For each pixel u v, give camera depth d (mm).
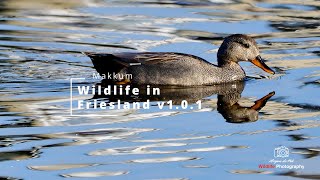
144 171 11430
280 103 15305
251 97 15891
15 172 11344
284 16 22859
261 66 17688
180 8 23562
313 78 17156
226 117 14266
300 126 13680
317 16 22859
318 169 11656
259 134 13250
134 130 13359
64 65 17891
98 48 19312
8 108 14539
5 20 21625
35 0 23828
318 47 19828
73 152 12180
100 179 11102
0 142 12602
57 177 11148
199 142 12781
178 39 20328
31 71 17266
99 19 22047
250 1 24688
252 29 21438
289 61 18641
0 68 17391
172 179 11148
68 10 23031
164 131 13344
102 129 13383
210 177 11250
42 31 20625
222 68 17391
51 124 13594
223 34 20875
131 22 21812
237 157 12086
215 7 23875
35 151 12211
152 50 19281
